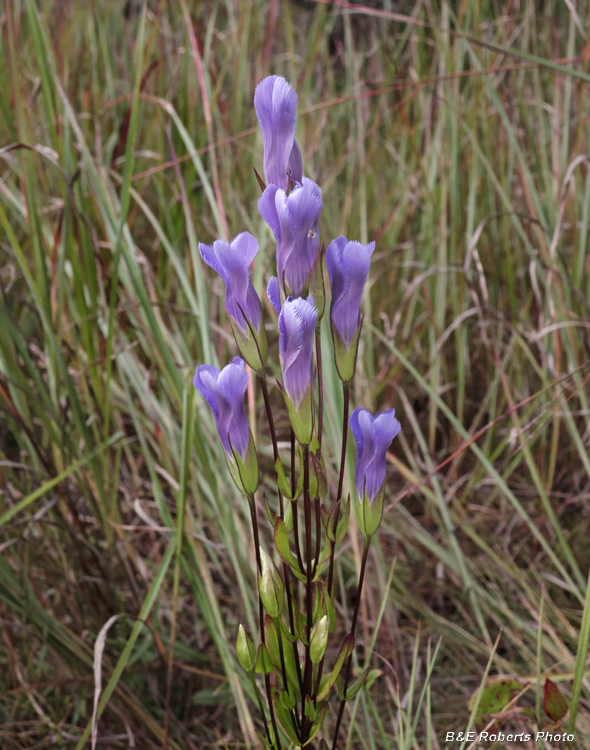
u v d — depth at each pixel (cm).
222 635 48
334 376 52
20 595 49
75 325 61
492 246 78
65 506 58
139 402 65
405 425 78
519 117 80
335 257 26
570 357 63
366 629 52
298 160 26
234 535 53
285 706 31
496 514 69
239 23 80
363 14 95
